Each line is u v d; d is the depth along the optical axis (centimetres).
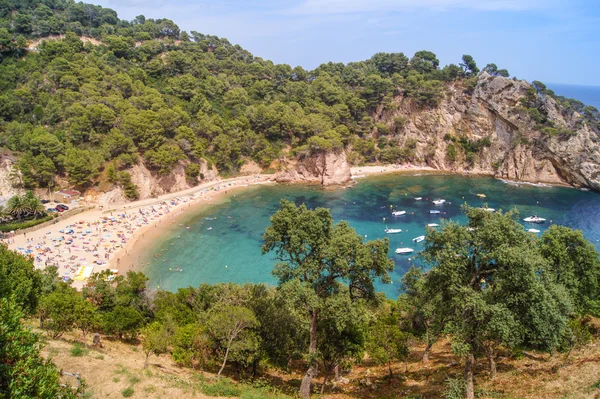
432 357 4481
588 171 15788
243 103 17638
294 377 4188
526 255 2583
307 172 16588
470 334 2716
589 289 4047
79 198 11700
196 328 4062
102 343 4247
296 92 19038
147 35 19525
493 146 18200
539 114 17062
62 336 4044
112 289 5716
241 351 3712
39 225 10012
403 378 3841
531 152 17138
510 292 2719
